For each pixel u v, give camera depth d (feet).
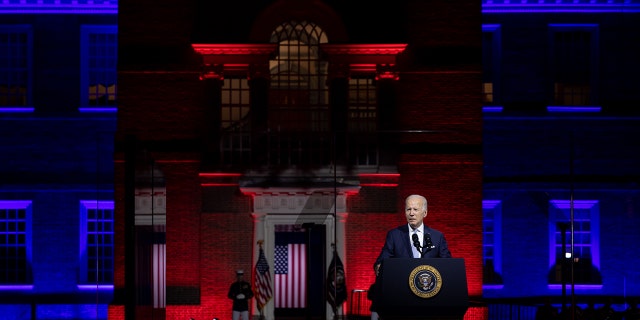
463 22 89.97
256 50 88.79
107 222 103.04
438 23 90.02
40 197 102.89
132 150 52.60
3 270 102.83
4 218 103.14
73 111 102.99
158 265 88.17
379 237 88.63
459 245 88.89
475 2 89.97
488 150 101.76
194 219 88.79
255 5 89.66
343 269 87.61
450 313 34.60
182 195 88.84
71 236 102.58
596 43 102.83
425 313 34.58
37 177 102.78
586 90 103.30
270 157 88.94
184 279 88.33
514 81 102.47
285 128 90.43
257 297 87.15
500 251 101.45
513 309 100.58
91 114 102.99
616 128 102.17
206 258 88.43
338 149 88.94
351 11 89.86
